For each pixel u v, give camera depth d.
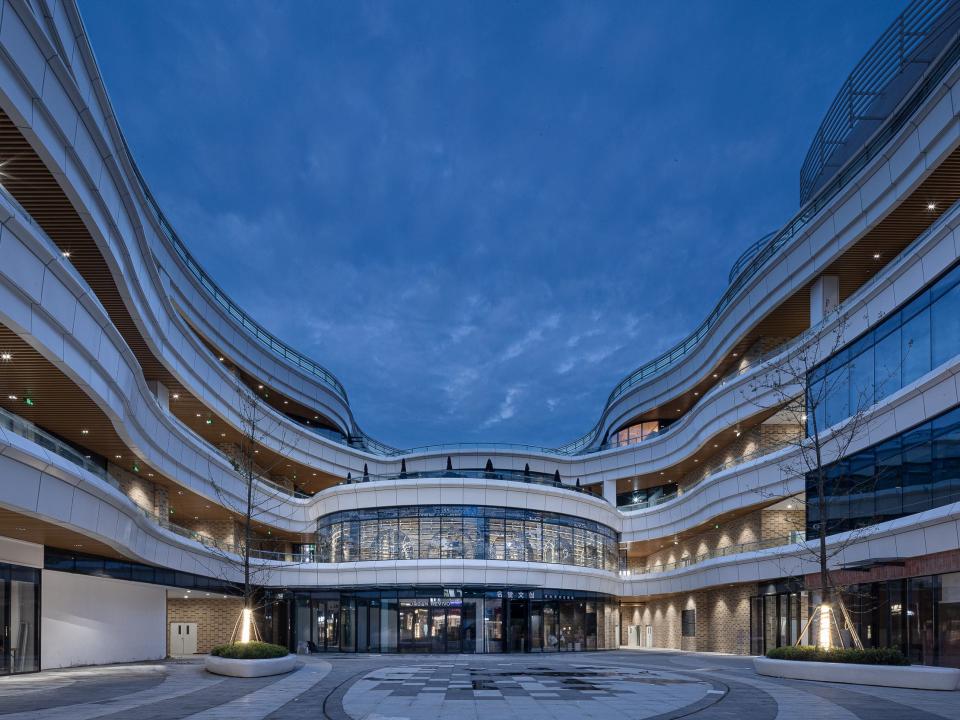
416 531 43.56
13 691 20.12
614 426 67.00
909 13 31.31
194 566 36.41
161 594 38.03
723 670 28.33
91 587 31.42
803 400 34.31
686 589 47.34
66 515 21.80
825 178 38.59
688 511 48.59
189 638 43.78
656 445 57.53
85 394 23.38
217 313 44.94
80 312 19.47
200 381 38.41
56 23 17.48
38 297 17.20
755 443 42.06
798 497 37.47
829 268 34.12
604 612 49.31
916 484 25.70
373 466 62.41
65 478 21.30
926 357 25.25
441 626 42.00
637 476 59.56
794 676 23.81
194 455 37.12
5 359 19.98
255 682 23.12
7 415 18.94
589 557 48.06
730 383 42.09
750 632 40.94
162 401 36.22
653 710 16.03
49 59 16.42
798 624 35.31
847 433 30.11
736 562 40.16
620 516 56.56
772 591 37.94
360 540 44.22
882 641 27.95
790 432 41.62
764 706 16.56
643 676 25.14
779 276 37.25
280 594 43.47
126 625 34.22
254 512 45.12
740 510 41.72
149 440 30.52
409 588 42.44
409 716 15.18
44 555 27.58
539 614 43.69
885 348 27.91
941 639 24.34
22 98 15.72
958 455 23.42
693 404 57.84
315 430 61.94
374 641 42.03
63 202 20.06
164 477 35.44
